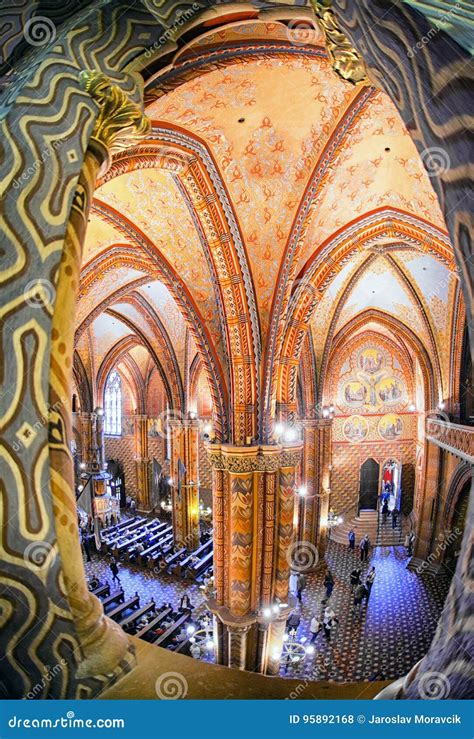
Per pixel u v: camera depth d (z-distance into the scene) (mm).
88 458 22500
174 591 17312
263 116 6609
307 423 19141
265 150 7191
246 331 8664
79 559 1954
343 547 21719
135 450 28109
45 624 1755
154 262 8984
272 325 8773
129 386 28297
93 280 10977
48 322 1988
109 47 2578
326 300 16594
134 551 20031
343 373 23844
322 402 19203
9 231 1926
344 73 2801
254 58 5148
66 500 1933
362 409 24000
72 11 2859
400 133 7332
